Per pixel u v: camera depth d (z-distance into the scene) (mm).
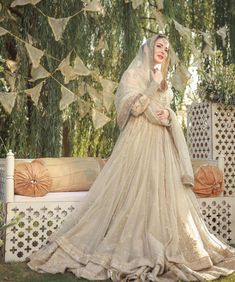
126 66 7328
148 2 7711
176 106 8094
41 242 4660
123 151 4422
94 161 5367
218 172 5422
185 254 4020
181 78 7031
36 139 7148
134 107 4363
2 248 4602
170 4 7266
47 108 7094
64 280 3768
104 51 7457
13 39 7117
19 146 7152
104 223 4184
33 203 4621
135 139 4422
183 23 7918
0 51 7031
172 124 4539
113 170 4391
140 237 4051
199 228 4316
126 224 4109
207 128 6375
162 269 3736
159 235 4062
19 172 4637
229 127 6371
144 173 4316
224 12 8031
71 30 6984
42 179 4680
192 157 6730
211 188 5305
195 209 4438
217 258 4160
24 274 3990
